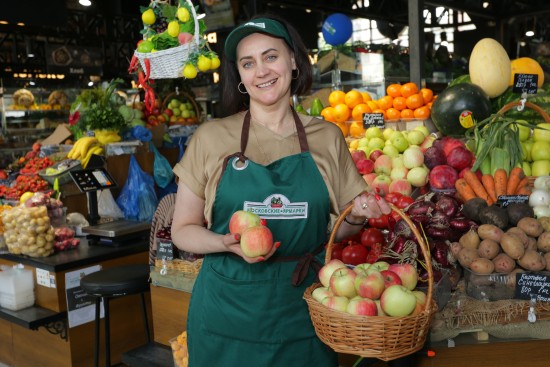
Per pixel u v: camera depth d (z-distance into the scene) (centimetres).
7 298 363
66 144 525
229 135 193
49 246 367
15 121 966
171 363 302
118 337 384
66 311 358
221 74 203
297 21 1094
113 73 1542
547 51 1224
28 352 390
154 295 321
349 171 202
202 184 193
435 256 210
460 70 797
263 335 184
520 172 258
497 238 202
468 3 1175
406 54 522
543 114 300
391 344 154
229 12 611
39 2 668
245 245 165
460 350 212
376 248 223
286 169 184
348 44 496
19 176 439
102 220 415
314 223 185
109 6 1128
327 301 165
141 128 493
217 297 188
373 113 392
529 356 213
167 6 337
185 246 187
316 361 190
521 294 197
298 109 455
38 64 1370
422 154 307
